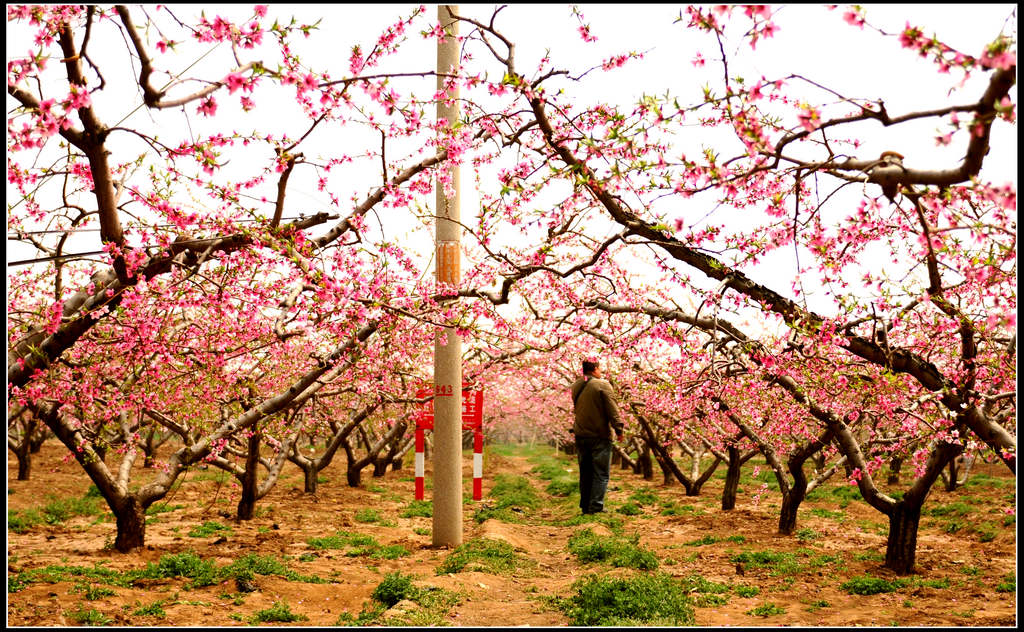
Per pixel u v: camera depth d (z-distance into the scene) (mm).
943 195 4984
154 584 6797
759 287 6297
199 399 8656
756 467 21016
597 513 13188
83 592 6230
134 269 5805
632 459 23125
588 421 13250
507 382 19250
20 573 6910
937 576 7508
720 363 7539
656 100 4875
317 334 8352
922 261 6363
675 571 8258
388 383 11406
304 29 5172
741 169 5352
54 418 7918
